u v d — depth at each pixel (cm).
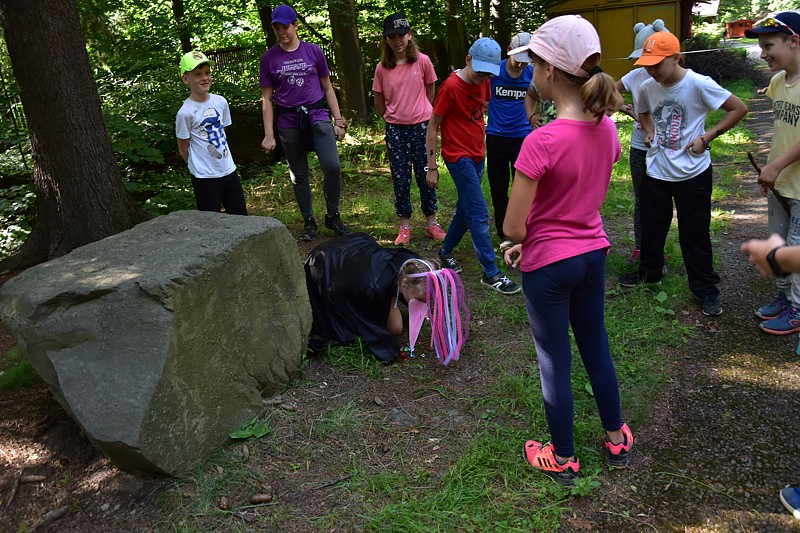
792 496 244
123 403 253
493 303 435
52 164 479
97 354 263
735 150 890
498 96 507
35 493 271
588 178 231
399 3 1591
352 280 368
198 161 479
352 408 321
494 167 523
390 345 368
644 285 438
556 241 236
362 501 257
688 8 1655
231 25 1374
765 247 180
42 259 501
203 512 253
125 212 508
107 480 274
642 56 376
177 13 1154
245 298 304
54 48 459
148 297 262
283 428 306
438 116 437
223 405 292
